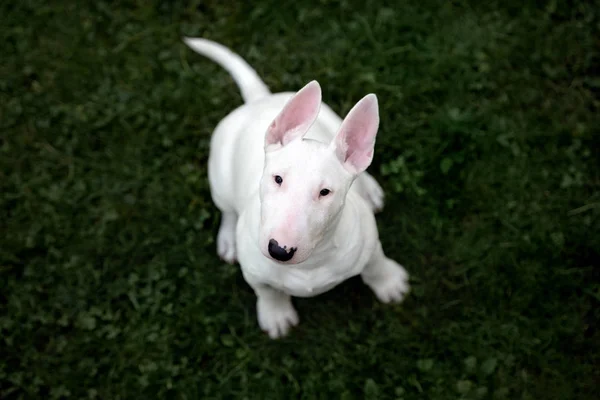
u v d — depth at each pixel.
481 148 1.56
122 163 1.61
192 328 1.47
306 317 1.47
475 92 1.62
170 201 1.58
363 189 1.37
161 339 1.46
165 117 1.64
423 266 1.49
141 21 1.73
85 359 1.46
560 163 1.54
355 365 1.42
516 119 1.59
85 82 1.68
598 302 1.43
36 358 1.46
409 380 1.39
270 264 1.21
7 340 1.46
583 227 1.48
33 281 1.52
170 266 1.52
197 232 1.55
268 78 1.66
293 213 1.04
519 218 1.50
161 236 1.55
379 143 1.58
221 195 1.41
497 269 1.47
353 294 1.48
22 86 1.69
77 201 1.58
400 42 1.67
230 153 1.36
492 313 1.44
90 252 1.54
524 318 1.43
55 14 1.74
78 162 1.62
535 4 1.68
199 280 1.51
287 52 1.68
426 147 1.56
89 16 1.74
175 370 1.43
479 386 1.39
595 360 1.39
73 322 1.49
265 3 1.72
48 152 1.63
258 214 1.18
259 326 1.47
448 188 1.53
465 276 1.48
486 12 1.69
